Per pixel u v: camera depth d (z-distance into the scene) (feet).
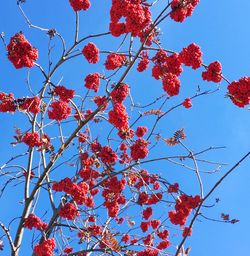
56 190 6.00
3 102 6.00
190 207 6.00
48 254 5.58
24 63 5.63
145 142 6.07
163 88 5.57
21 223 5.94
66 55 6.01
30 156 6.28
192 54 5.34
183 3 5.24
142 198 6.94
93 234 6.35
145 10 5.33
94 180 6.81
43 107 6.50
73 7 6.00
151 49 5.49
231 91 5.20
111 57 6.09
